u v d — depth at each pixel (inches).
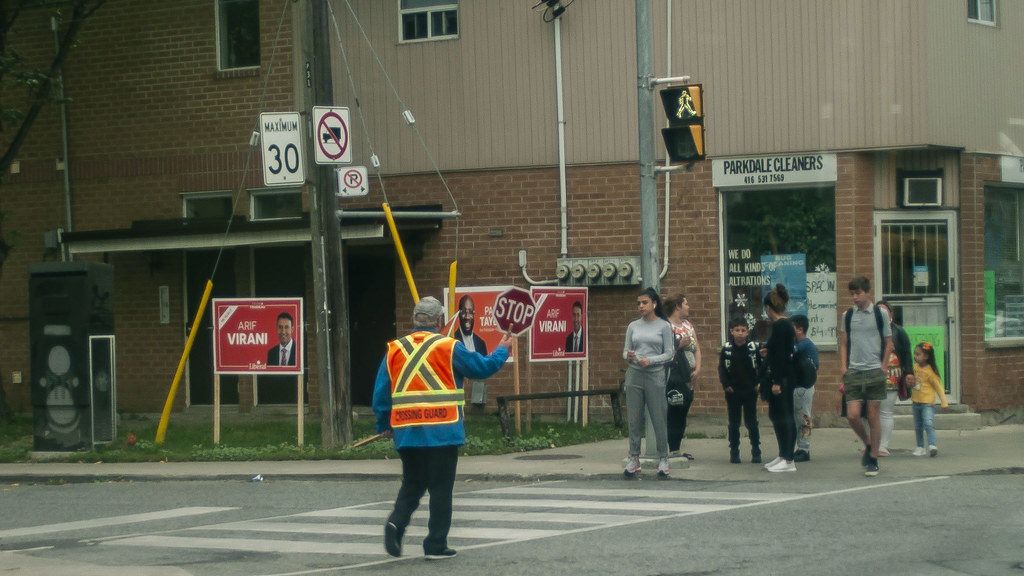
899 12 767.7
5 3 861.8
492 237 867.4
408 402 409.1
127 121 951.0
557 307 783.7
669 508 503.8
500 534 454.9
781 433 607.8
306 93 744.3
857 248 781.9
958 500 504.7
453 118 874.8
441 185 880.3
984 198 821.9
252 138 855.1
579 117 845.8
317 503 565.9
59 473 684.1
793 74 791.7
